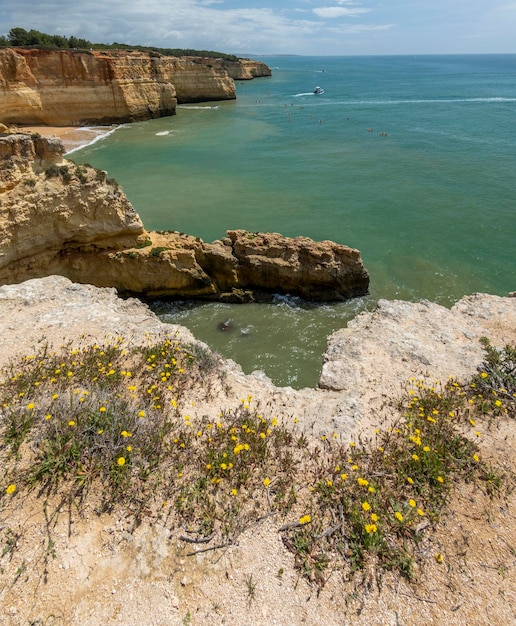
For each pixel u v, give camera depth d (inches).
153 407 306.0
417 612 202.4
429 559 221.6
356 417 313.3
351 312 756.6
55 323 422.6
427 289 829.8
